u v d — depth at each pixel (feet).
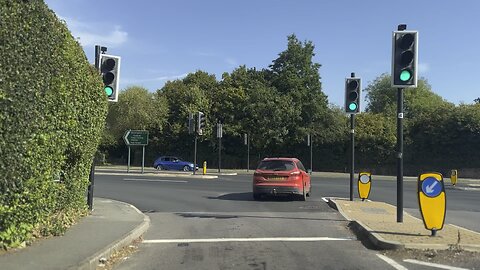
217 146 183.42
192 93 190.19
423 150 168.66
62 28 29.27
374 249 30.35
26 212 26.68
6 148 22.88
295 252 29.55
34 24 24.64
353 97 55.83
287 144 178.50
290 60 181.68
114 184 84.38
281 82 180.55
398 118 38.81
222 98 187.73
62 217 34.55
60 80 28.78
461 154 162.40
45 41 26.09
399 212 38.60
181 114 188.55
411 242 29.91
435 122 168.25
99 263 25.98
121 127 189.06
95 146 39.93
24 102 24.00
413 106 213.25
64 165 34.35
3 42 21.85
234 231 37.65
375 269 25.00
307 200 62.39
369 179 58.18
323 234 36.14
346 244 32.17
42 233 30.42
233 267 25.67
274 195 65.67
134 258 28.07
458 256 27.68
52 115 28.45
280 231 37.55
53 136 28.91
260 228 39.06
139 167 171.73
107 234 32.68
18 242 26.45
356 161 173.17
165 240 33.88
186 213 48.93
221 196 67.00
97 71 38.86
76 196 37.70
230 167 182.60
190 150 188.34
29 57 24.27
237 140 181.88
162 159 152.05
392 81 37.86
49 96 27.30
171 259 27.73
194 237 35.06
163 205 56.08
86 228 35.01
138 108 187.42
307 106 177.17
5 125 22.56
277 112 171.22
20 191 25.14
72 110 31.73
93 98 37.04
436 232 33.40
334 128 175.52
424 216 32.53
